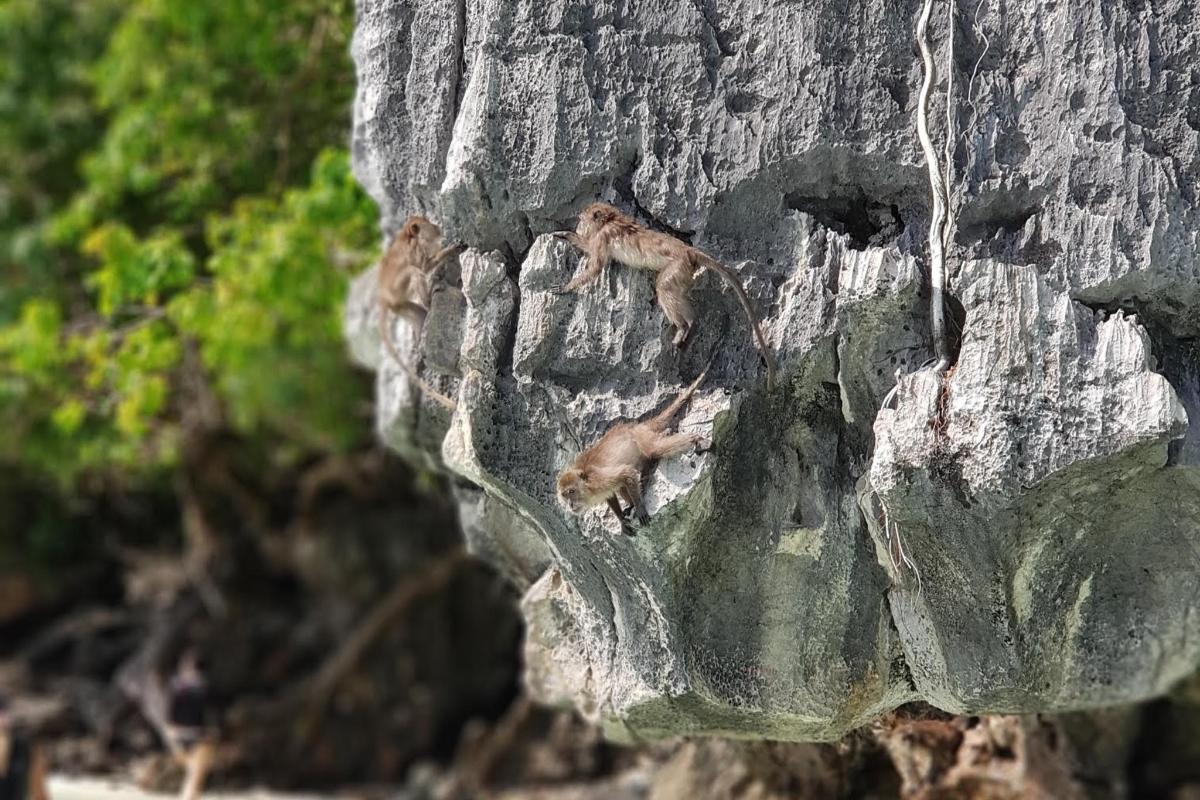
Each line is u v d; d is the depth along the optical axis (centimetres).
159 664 2716
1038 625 1053
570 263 1027
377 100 1137
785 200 1037
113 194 2242
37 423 2566
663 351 1018
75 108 2612
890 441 970
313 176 1931
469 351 1051
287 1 2012
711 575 1076
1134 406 937
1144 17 988
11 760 1614
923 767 1438
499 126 1048
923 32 999
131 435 2238
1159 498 1034
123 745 2658
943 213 989
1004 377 954
